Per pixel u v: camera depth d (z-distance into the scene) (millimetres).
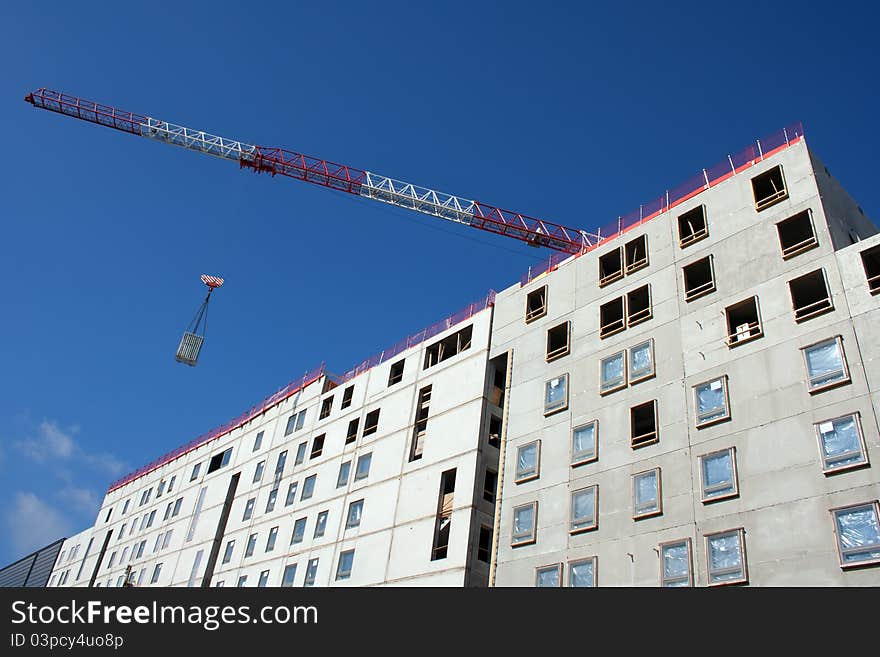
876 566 26562
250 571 63312
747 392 33500
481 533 46000
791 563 28609
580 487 37875
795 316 33531
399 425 56812
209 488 78750
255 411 79750
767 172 38812
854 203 39125
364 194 97375
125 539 89125
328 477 61438
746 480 31547
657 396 37094
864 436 28922
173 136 101312
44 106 103562
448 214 93125
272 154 99688
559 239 89562
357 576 51219
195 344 89000
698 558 31438
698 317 37531
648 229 43375
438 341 57688
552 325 46156
